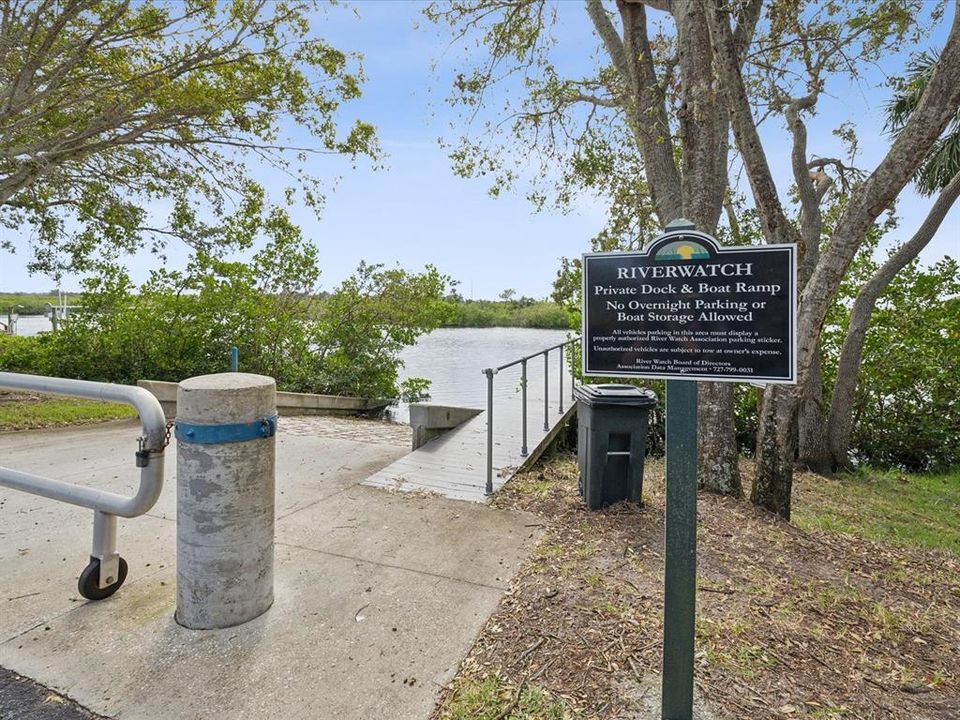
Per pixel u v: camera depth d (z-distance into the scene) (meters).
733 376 1.85
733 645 2.37
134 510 2.66
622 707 2.00
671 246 1.91
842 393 8.23
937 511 6.03
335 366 12.59
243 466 2.58
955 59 3.42
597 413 4.05
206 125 9.00
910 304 9.34
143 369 10.74
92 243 12.12
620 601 2.73
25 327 28.08
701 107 4.54
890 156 3.70
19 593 2.89
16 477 3.04
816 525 4.48
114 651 2.39
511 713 1.99
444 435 6.76
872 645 2.45
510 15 6.44
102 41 7.86
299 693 2.13
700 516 3.97
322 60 9.00
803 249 4.77
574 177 8.45
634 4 5.18
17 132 8.10
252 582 2.63
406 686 2.17
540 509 4.21
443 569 3.19
